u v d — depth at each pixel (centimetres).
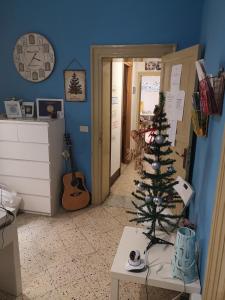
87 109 312
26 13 297
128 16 275
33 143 282
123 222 291
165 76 273
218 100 131
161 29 271
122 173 479
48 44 299
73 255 230
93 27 287
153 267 143
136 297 185
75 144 326
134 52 283
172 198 167
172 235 172
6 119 293
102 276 204
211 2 191
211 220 125
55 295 185
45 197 296
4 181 301
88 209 322
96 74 297
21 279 193
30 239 254
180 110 237
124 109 518
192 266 134
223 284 112
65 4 286
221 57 139
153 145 151
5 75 322
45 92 317
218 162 124
